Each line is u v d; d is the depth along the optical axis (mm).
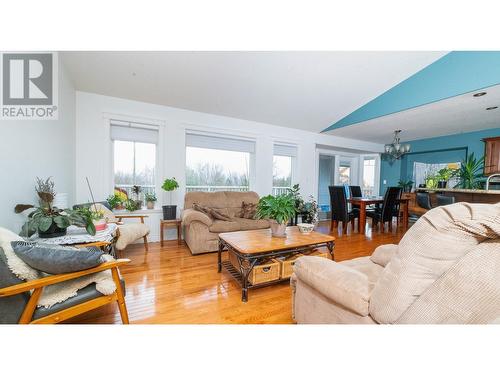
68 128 2701
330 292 1031
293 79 3123
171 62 2596
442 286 724
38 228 1625
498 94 2809
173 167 3602
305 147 5059
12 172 1693
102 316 1554
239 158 4371
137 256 2809
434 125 4449
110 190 3246
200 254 2900
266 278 1887
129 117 3271
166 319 1523
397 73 3186
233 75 2926
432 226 718
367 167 6852
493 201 3533
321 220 5578
